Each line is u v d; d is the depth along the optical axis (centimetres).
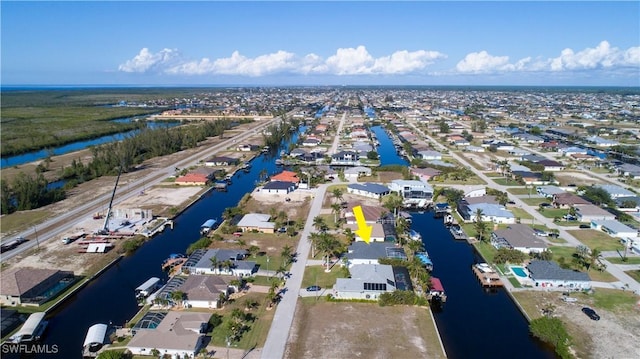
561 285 8062
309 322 6850
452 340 6656
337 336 6475
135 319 7044
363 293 7569
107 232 10800
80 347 6488
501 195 13412
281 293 7756
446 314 7412
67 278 8406
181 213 12731
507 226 10994
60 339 6675
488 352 6372
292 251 9644
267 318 6950
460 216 12181
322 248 9244
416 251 9488
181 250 10138
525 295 7819
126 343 6388
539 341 6631
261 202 13412
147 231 10912
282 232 10750
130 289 8312
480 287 8381
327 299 7500
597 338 6488
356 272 8119
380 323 6844
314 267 8838
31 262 9162
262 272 8581
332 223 11406
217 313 7106
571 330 6694
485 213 11750
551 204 13088
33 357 6244
